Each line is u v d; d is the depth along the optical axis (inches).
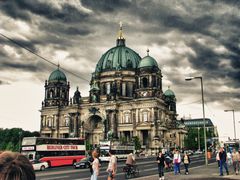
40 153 2888.8
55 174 1935.3
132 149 4303.6
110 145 3917.3
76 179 1577.3
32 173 106.8
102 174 1877.5
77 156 3213.6
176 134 6505.9
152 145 5413.4
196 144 7751.0
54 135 6515.8
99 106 6102.4
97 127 6333.7
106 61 6761.8
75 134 6166.3
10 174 102.1
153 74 5718.5
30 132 7647.6
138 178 1505.9
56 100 6683.1
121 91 6392.7
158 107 5664.4
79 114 6294.3
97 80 6678.2
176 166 1731.1
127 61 6609.3
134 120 5693.9
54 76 6835.6
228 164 2454.5
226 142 4151.1
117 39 7194.9
